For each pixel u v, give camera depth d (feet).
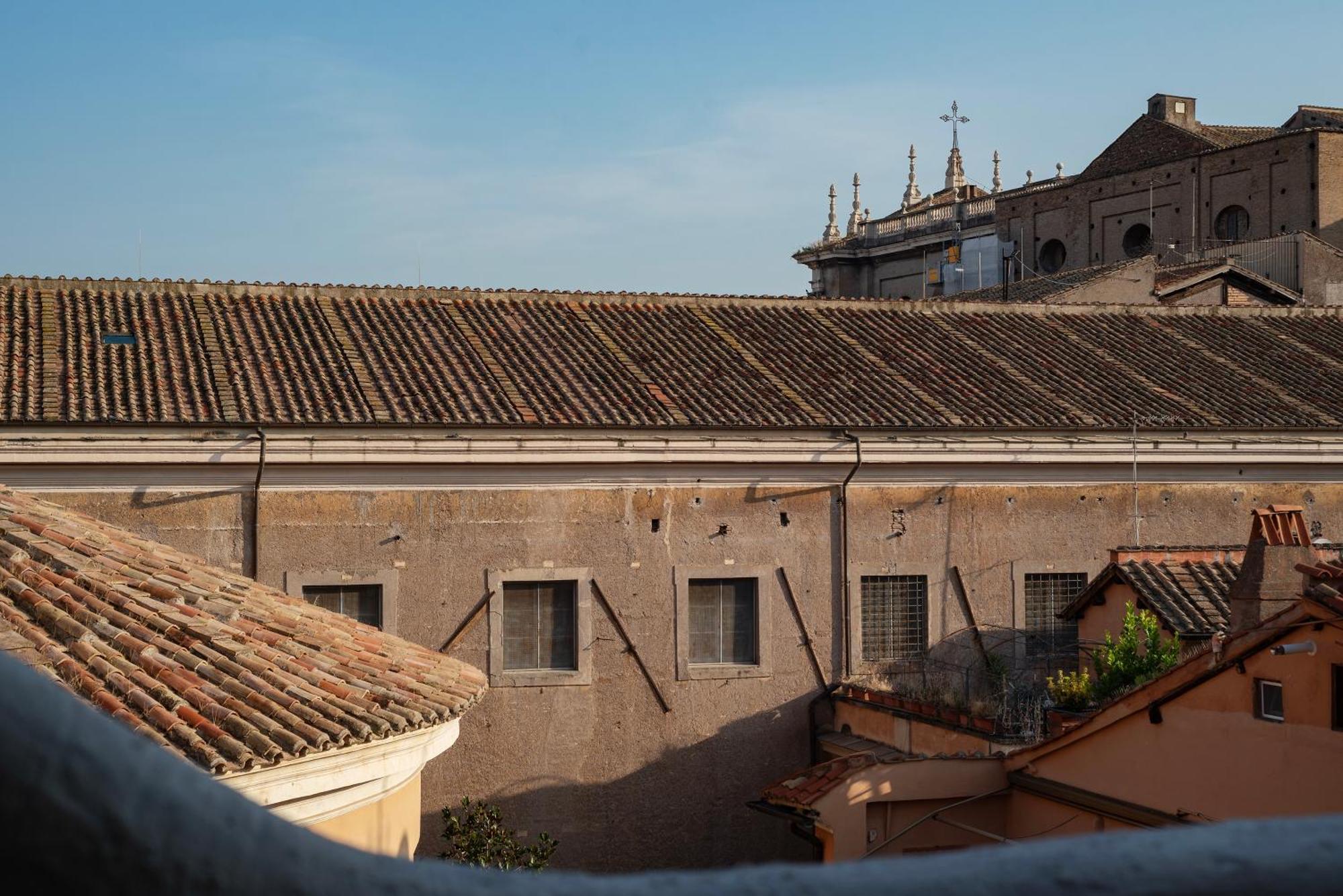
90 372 73.67
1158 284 140.26
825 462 79.51
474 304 93.56
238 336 81.87
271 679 41.34
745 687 78.43
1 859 2.19
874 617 81.61
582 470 75.56
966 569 82.79
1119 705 52.80
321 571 71.15
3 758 2.21
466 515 73.87
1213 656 47.80
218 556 69.62
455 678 50.14
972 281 195.21
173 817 2.29
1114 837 2.67
